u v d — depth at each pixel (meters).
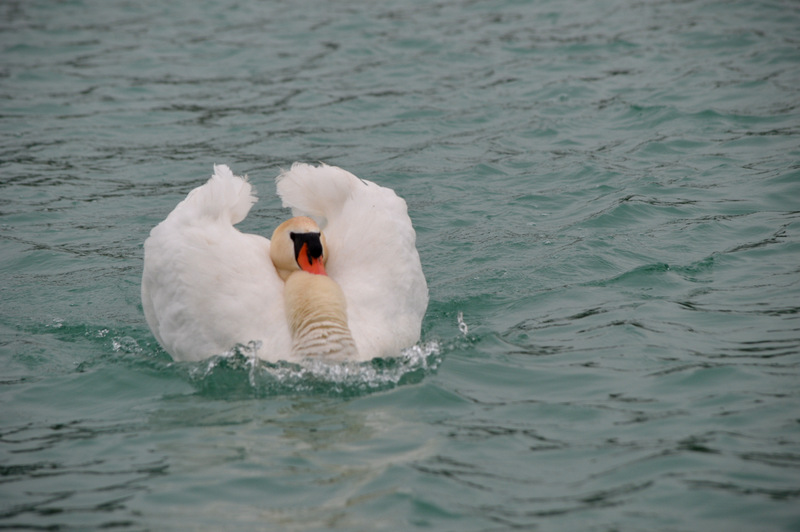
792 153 36.84
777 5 58.81
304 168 25.89
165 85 51.66
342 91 49.53
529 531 15.24
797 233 29.66
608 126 42.47
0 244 32.78
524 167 38.44
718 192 34.00
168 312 23.69
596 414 19.61
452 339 24.38
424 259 30.53
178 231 24.05
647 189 34.69
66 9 69.00
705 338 23.25
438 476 17.06
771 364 21.45
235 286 23.53
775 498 16.03
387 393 21.09
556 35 57.25
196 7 69.19
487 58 53.84
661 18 58.62
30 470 18.00
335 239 25.36
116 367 23.48
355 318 23.30
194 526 15.62
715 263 28.23
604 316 25.12
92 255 32.03
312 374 21.73
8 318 27.02
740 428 18.59
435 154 40.34
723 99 43.94
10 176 39.16
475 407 20.25
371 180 37.50
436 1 68.06
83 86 51.41
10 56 56.88
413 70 52.44
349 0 69.88
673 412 19.47
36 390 22.23
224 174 25.64
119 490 17.00
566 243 30.62
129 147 42.72
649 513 15.72
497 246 31.00
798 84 45.00
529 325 25.08
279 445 18.56
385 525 15.48
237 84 51.56
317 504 16.22
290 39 59.75
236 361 22.69
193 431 19.47
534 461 17.69
